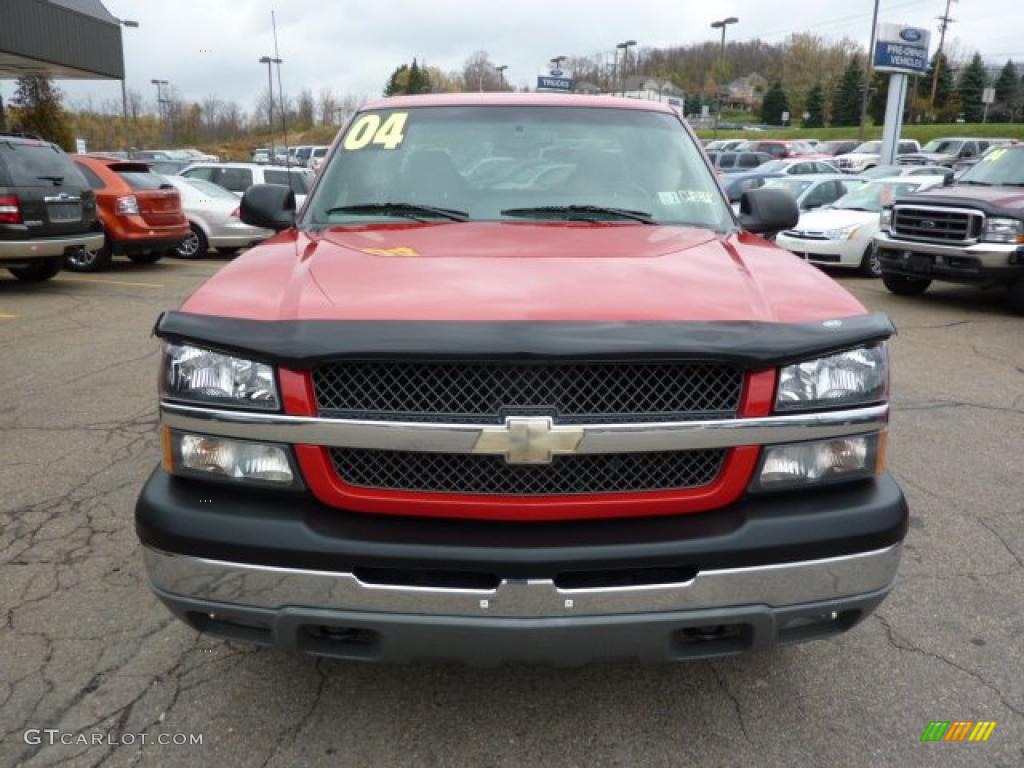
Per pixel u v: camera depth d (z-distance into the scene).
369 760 2.45
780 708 2.69
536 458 2.12
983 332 8.82
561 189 3.51
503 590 2.13
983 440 5.31
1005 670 2.89
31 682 2.76
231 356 2.22
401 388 2.16
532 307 2.26
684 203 3.51
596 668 2.89
